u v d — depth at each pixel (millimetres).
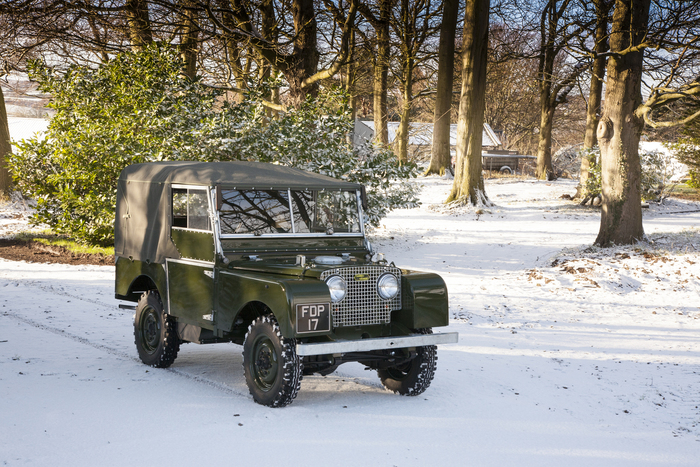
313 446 4945
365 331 6215
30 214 28781
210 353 8555
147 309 7723
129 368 7383
